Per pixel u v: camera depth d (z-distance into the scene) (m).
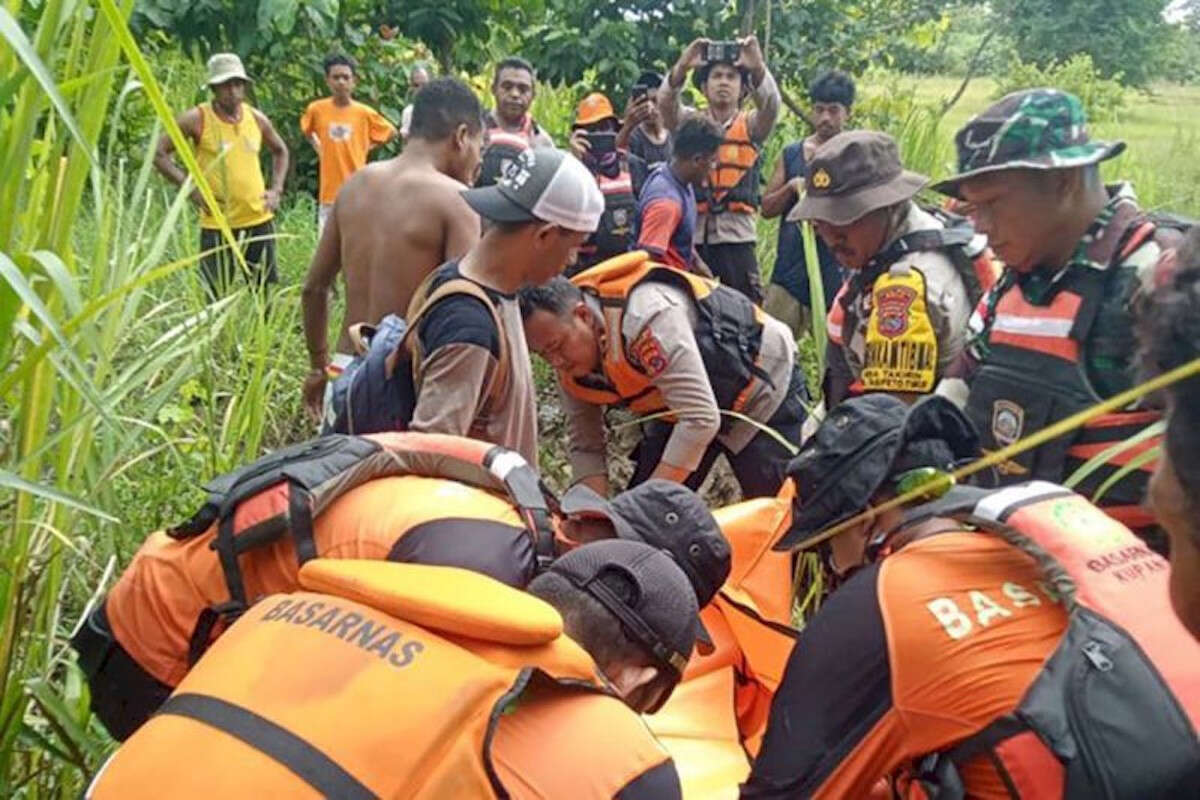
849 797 1.62
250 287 4.00
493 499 1.86
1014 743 1.48
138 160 5.70
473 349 2.44
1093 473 2.08
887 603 1.61
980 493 1.73
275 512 1.78
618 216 5.34
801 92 8.45
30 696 1.91
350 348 3.27
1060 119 2.06
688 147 4.45
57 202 1.80
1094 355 2.07
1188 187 5.74
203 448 3.15
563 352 3.00
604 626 1.57
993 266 2.65
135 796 1.31
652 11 8.09
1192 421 0.97
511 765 1.35
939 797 1.55
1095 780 1.44
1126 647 1.50
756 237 6.02
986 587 1.61
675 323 2.92
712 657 2.44
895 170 2.67
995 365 2.18
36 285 1.80
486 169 5.39
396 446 1.93
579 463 3.55
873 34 8.50
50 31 1.66
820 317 3.24
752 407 3.16
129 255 2.12
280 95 8.77
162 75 7.60
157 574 1.90
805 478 1.82
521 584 1.73
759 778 1.68
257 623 1.46
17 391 1.90
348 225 3.24
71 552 2.26
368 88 8.74
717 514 2.46
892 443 1.76
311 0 7.86
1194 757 1.44
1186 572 1.00
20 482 1.56
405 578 1.45
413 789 1.28
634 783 1.39
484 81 9.12
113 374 2.23
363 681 1.34
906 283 2.61
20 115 1.66
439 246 3.14
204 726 1.34
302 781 1.27
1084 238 2.09
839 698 1.62
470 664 1.35
